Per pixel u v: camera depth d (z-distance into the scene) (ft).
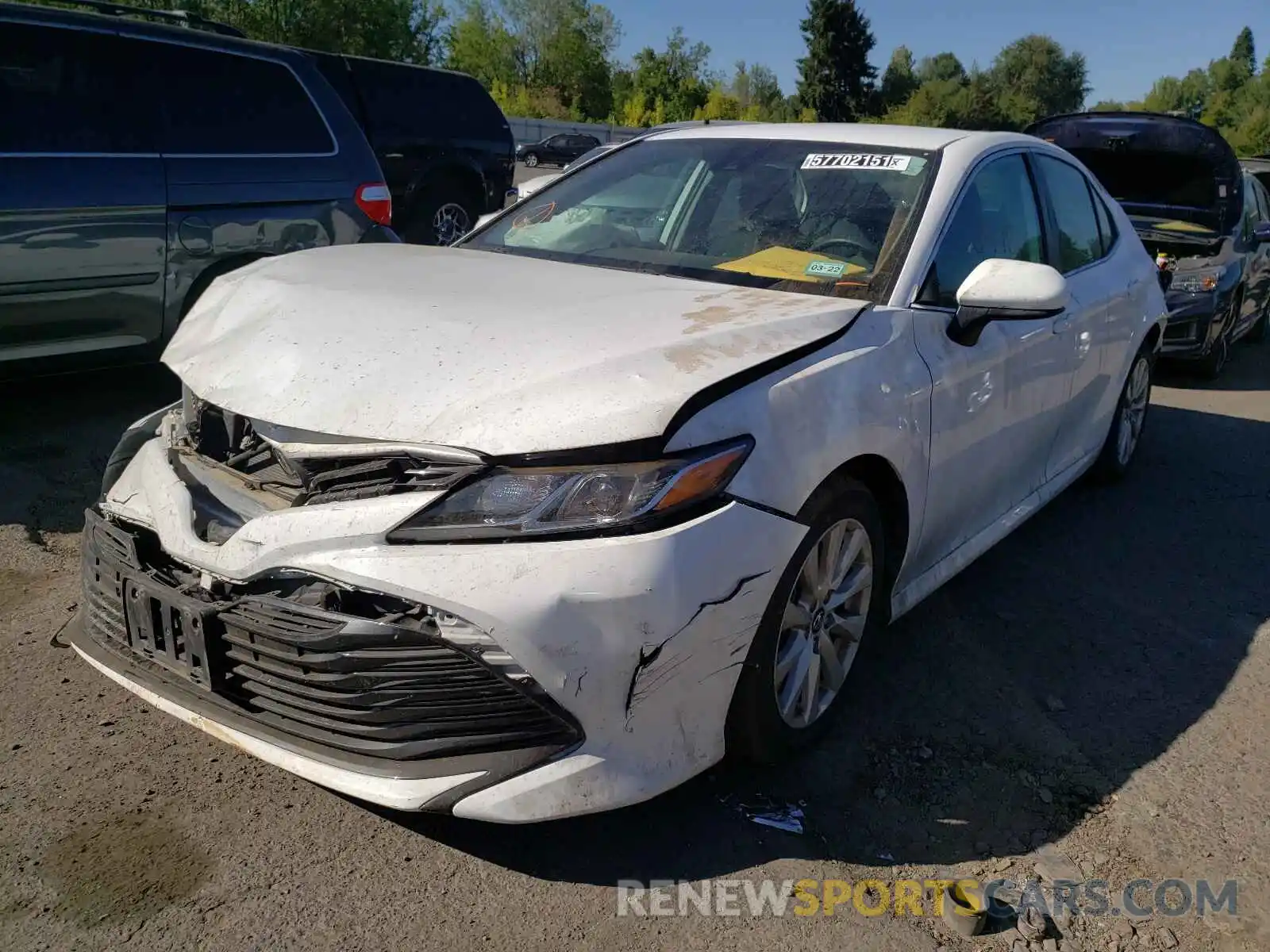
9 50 15.70
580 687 7.09
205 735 9.30
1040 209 13.47
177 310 17.51
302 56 19.98
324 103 19.83
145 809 8.26
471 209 35.45
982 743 9.91
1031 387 12.14
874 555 9.57
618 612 7.02
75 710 9.53
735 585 7.54
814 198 11.37
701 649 7.46
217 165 17.74
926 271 10.34
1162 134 27.22
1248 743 10.19
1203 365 27.20
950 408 10.18
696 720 7.72
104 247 16.29
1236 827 8.87
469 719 7.15
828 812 8.70
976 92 270.05
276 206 18.54
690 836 8.30
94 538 8.85
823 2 250.98
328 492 7.51
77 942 6.89
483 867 7.84
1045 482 14.03
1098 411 15.40
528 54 235.61
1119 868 8.28
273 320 8.82
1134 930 7.61
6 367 15.75
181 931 7.04
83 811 8.18
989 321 10.20
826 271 10.36
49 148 15.79
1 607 11.27
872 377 8.99
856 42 254.27
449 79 34.45
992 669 11.37
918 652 11.64
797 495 8.00
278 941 7.01
